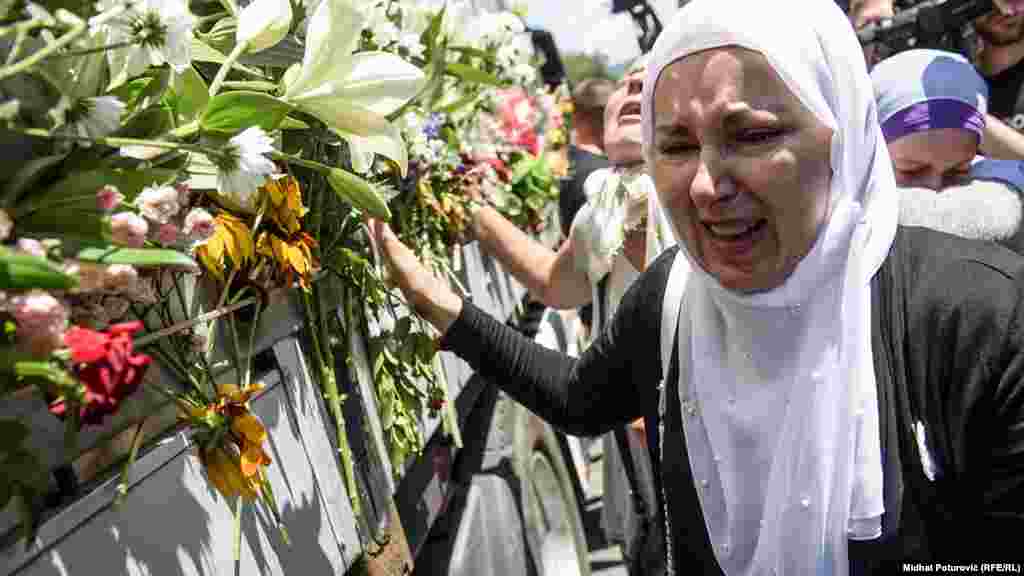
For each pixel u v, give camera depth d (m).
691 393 1.39
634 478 2.40
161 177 0.93
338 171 1.19
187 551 1.01
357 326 1.67
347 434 1.55
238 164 0.98
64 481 0.90
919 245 1.24
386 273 1.81
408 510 2.02
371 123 1.15
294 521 1.27
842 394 1.23
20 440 0.77
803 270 1.21
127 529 0.93
